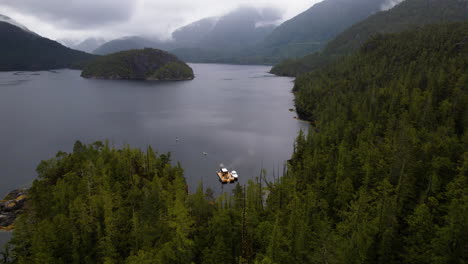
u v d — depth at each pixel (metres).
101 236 85.88
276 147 191.75
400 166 94.44
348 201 93.56
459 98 138.75
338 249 65.44
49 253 76.12
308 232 75.81
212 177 148.25
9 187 137.62
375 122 159.25
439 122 136.62
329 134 158.50
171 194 106.75
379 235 70.06
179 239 78.94
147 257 74.19
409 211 81.31
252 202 94.88
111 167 124.25
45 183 117.69
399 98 170.75
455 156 100.50
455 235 60.38
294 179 111.88
